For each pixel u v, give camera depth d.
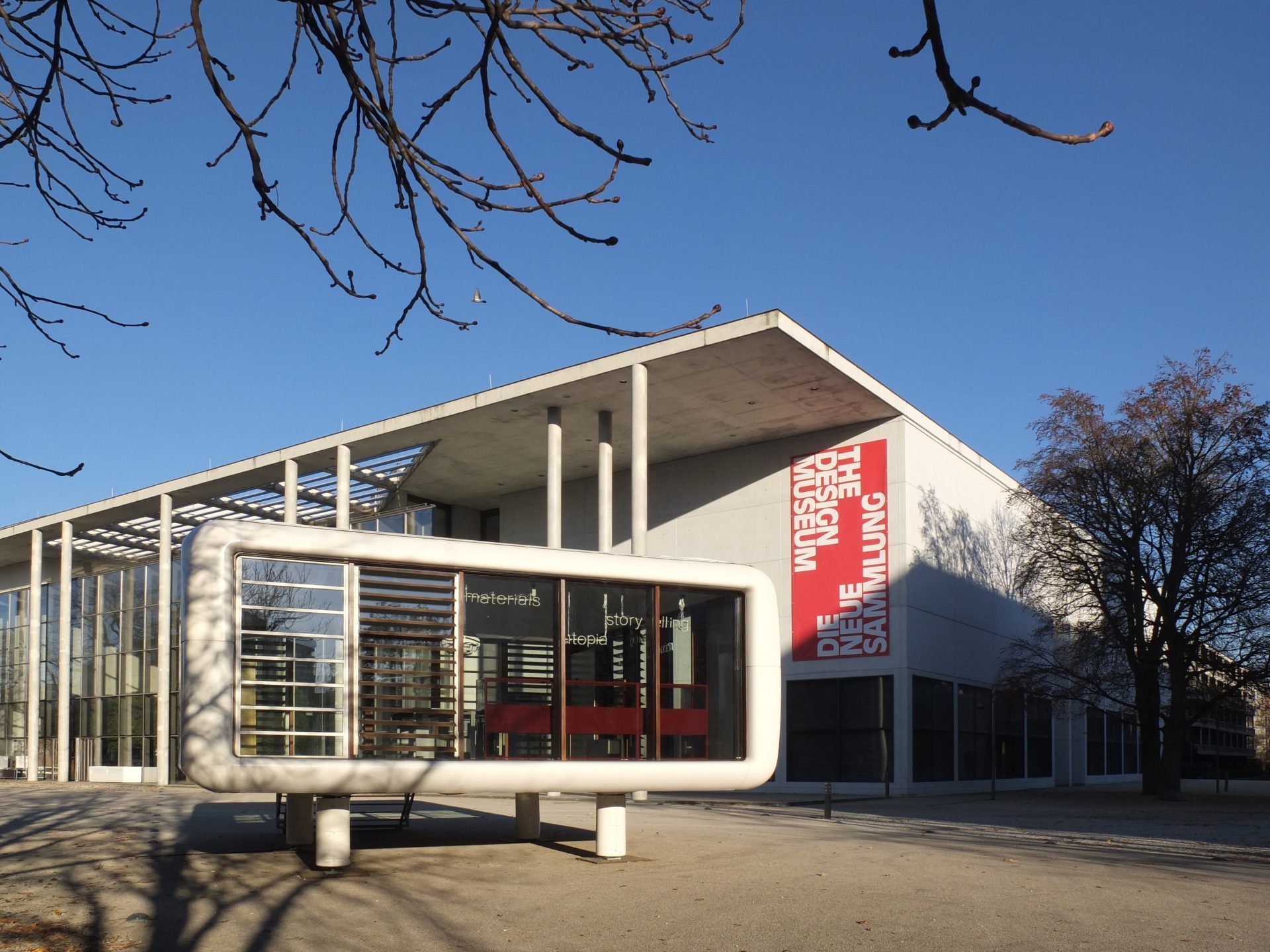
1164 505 32.16
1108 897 11.05
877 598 34.03
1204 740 80.56
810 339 28.95
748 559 37.00
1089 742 50.16
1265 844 17.77
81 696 44.34
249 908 10.20
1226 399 32.28
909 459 34.50
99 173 5.34
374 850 14.49
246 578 12.70
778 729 15.19
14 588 52.53
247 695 12.53
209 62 3.91
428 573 13.68
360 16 4.21
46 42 4.66
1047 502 34.22
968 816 23.66
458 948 8.62
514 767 13.51
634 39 4.31
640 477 29.61
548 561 14.21
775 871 12.90
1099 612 33.78
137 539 48.34
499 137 4.22
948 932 9.20
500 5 3.67
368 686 13.16
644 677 14.60
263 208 4.44
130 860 13.22
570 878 12.25
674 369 30.30
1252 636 31.33
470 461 39.31
